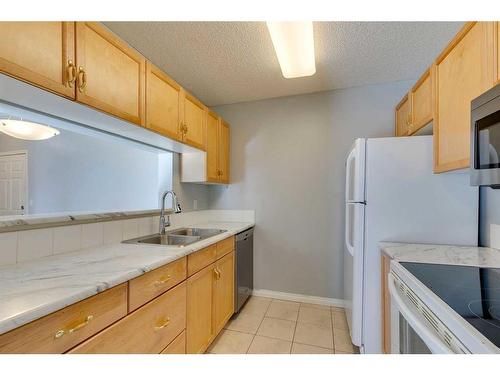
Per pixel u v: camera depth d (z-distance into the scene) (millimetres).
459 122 1216
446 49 1324
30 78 880
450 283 935
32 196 3070
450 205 1554
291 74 1964
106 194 2611
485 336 601
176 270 1377
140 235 1879
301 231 2701
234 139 2943
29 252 1172
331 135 2605
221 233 2078
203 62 2035
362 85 2482
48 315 734
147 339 1141
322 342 1915
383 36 1677
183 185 2521
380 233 1641
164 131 1675
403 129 2125
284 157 2770
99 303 897
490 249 1445
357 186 1679
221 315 1994
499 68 937
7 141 3264
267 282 2801
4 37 814
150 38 1709
